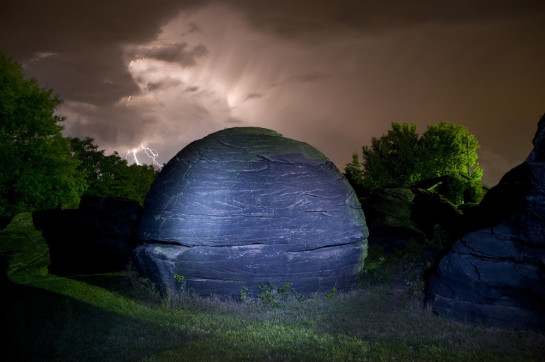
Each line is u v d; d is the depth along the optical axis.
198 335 9.27
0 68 27.77
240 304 11.99
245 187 12.48
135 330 9.58
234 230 12.12
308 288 12.69
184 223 12.29
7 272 15.52
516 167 15.12
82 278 15.28
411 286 13.68
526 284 10.05
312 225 12.66
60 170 28.50
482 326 10.14
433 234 22.03
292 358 7.85
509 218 10.77
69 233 18.22
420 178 51.00
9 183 27.05
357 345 8.66
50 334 9.22
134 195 43.53
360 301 12.37
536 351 8.52
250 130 14.30
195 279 12.20
